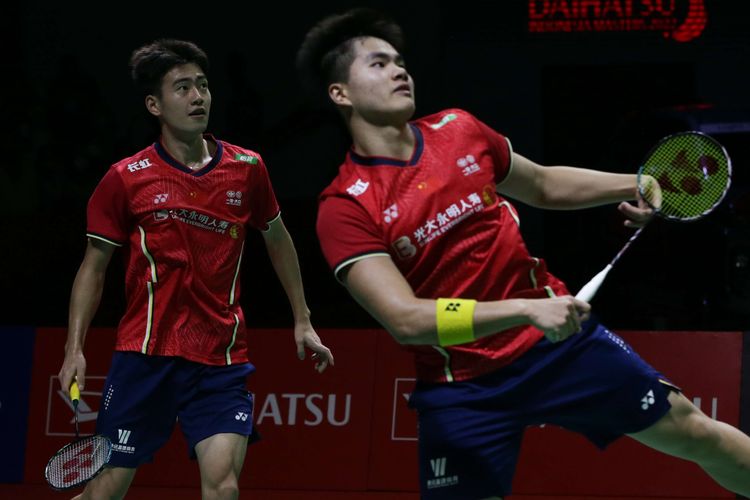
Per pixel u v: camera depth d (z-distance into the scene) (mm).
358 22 8906
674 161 9477
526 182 9453
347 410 17844
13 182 21828
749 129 20484
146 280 11570
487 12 21844
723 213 19922
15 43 22453
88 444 11094
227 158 11852
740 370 17281
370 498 17125
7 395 18422
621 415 8734
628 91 21531
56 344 18547
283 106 22328
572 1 21625
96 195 11727
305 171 21547
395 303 8031
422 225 8453
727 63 21312
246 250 21000
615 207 20453
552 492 17125
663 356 17469
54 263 21281
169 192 11602
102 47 22469
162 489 17750
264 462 17844
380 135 8688
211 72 22422
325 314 20719
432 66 22016
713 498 16828
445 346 8531
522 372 8609
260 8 22359
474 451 8602
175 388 11547
